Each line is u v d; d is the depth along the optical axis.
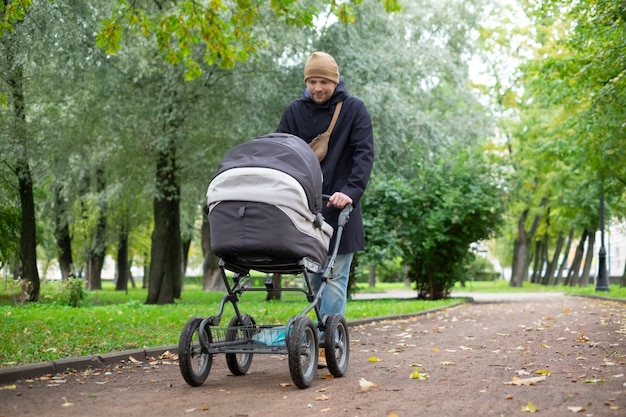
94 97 19.59
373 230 20.52
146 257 47.53
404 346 8.64
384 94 20.38
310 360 5.61
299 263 5.56
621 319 12.42
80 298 20.80
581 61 17.81
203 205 25.11
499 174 22.06
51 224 32.09
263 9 18.41
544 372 6.11
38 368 6.26
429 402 4.89
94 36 17.25
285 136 5.80
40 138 20.17
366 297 27.59
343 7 10.67
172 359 7.52
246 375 6.29
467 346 8.52
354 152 6.25
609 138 17.69
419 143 22.02
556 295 28.00
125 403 5.00
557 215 41.28
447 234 21.69
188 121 20.30
